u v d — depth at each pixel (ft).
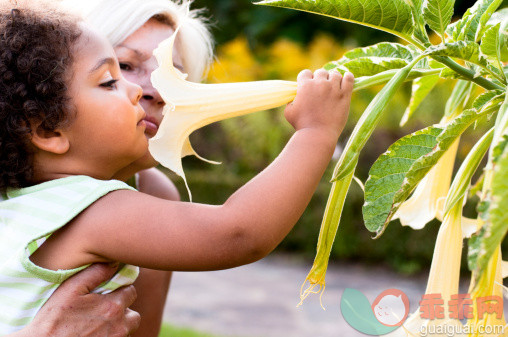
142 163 3.66
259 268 19.51
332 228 2.51
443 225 2.53
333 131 2.68
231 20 27.81
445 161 3.05
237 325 13.67
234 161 24.35
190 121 2.55
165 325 12.22
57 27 2.92
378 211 2.42
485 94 2.40
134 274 3.31
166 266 2.73
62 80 2.85
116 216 2.78
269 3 2.35
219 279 18.06
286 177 2.61
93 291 3.13
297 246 21.45
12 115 2.78
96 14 3.77
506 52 2.63
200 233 2.65
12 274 2.81
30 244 2.81
